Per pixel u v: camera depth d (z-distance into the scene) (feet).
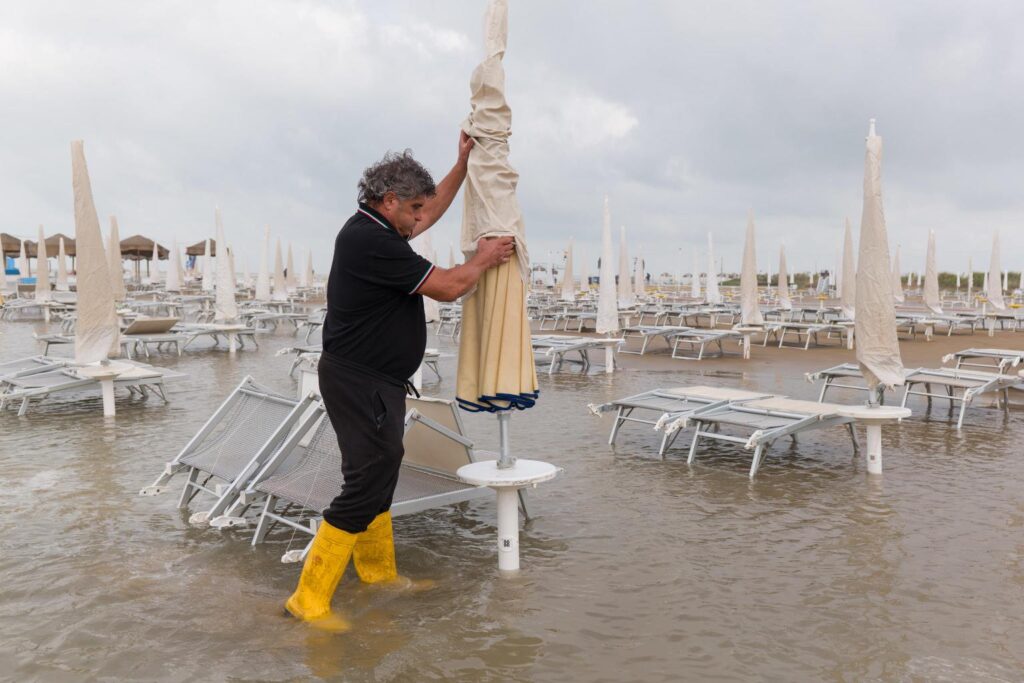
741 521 14.20
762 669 8.64
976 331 66.49
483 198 10.37
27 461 18.74
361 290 9.12
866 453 19.90
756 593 10.83
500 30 10.52
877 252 17.37
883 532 13.56
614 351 48.62
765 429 17.95
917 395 28.55
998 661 8.85
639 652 9.04
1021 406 28.14
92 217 24.71
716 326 70.44
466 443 13.00
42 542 12.85
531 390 10.79
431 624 9.72
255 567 11.72
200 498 15.49
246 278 135.85
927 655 9.00
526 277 10.69
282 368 38.14
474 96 10.60
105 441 21.08
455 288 9.52
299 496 12.03
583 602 10.47
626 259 70.33
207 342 52.34
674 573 11.58
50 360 30.07
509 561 11.55
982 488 16.53
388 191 9.21
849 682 8.36
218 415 15.55
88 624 9.72
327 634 9.42
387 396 9.48
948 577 11.46
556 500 15.57
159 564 11.83
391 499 10.25
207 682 8.28
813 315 74.90
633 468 18.35
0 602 10.40
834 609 10.30
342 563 9.96
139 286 130.11
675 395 21.76
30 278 110.01
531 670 8.57
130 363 28.22
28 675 8.45
